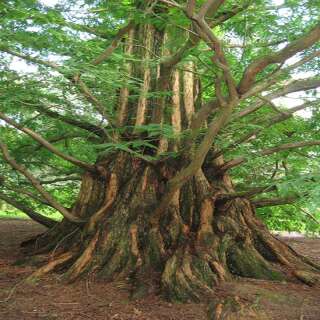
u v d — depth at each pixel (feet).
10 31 24.16
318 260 39.58
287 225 43.01
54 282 25.07
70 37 25.09
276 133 30.94
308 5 23.77
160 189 28.45
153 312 21.26
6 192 38.88
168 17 19.93
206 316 20.83
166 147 28.76
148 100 29.66
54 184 44.75
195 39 20.44
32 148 37.99
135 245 26.30
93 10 25.77
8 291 23.84
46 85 26.73
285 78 28.07
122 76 27.09
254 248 27.78
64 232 30.89
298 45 16.55
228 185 30.32
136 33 30.22
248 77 17.66
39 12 22.48
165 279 23.54
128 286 24.31
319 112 33.01
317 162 28.73
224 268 25.67
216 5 19.40
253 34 28.09
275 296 23.12
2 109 28.89
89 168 29.91
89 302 22.41
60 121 32.94
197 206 28.35
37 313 21.07
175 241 26.73
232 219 28.40
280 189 20.49
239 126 28.37
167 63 24.06
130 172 29.45
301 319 20.65
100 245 26.55
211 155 30.45
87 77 26.84
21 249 35.06
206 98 36.40
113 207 28.35
